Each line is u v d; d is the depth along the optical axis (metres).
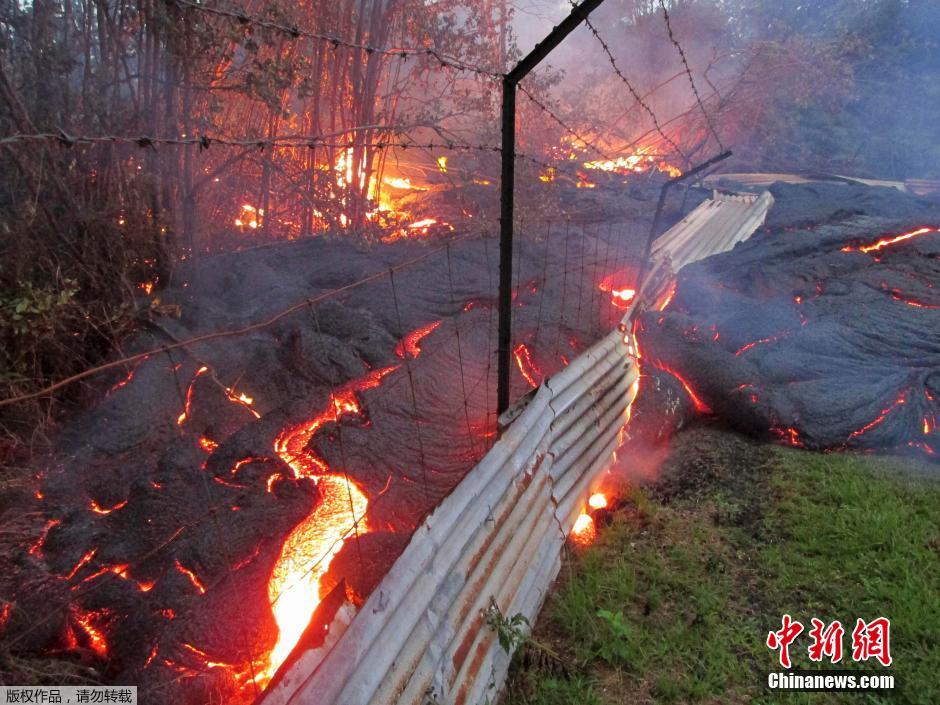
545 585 3.71
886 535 4.11
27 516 3.77
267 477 4.09
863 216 11.04
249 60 6.64
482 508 3.13
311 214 9.34
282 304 6.58
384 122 9.54
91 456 4.32
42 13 5.14
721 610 3.67
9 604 3.02
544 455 3.91
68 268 5.23
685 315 6.94
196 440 4.43
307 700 1.99
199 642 2.88
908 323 6.77
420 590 2.58
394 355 5.87
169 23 5.34
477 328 6.34
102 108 5.49
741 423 5.67
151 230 6.20
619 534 4.31
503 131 3.24
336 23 8.65
